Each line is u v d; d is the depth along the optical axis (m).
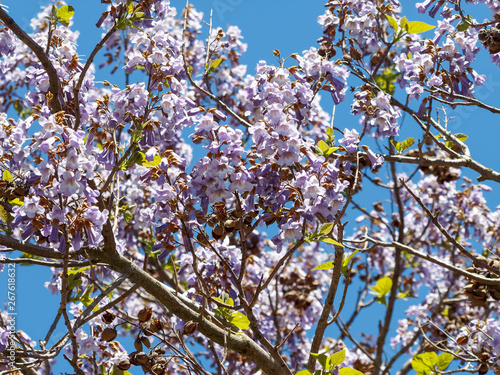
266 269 8.63
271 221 4.16
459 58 5.64
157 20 5.36
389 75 7.89
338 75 5.04
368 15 6.35
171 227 4.25
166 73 4.63
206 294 4.49
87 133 4.89
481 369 5.12
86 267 4.69
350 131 4.55
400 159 5.79
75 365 3.91
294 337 8.27
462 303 9.38
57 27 5.09
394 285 8.61
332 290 4.58
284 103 4.73
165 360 4.18
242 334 4.82
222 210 4.17
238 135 4.09
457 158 5.80
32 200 3.79
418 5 6.12
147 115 4.48
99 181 5.36
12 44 5.54
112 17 4.81
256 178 4.20
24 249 4.38
